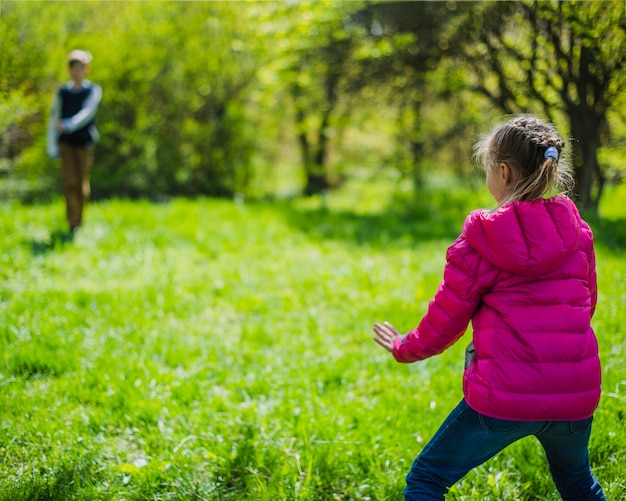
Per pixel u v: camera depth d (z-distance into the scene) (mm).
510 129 2270
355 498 2973
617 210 9766
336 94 11375
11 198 9797
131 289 5566
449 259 2258
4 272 5859
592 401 2154
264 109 12430
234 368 4281
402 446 3262
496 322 2186
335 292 5875
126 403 3648
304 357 4453
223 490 2994
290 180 16859
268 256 7156
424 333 2311
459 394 3869
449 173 14023
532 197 2209
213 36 11461
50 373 4027
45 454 3166
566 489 2398
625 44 6414
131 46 10852
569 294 2176
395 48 10016
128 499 2934
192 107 11602
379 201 12898
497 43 8562
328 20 10258
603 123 8055
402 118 10648
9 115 8844
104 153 10969
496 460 3129
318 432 3377
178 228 8000
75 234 7258
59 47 9570
